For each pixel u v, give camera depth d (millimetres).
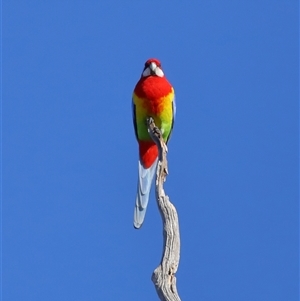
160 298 9562
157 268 9672
